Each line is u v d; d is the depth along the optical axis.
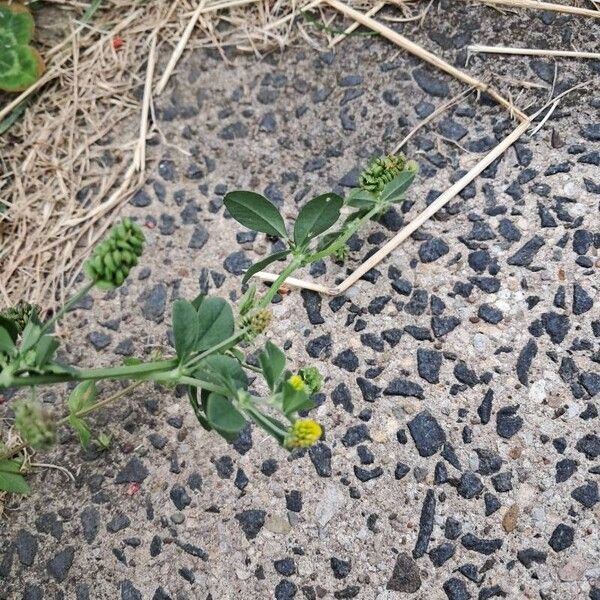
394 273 0.25
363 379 0.24
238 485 0.24
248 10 0.28
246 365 0.22
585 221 0.25
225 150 0.27
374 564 0.23
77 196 0.28
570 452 0.23
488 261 0.25
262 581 0.23
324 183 0.26
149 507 0.24
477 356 0.24
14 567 0.24
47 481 0.25
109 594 0.24
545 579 0.23
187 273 0.26
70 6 0.29
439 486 0.23
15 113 0.28
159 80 0.28
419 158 0.26
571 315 0.24
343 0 0.28
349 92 0.27
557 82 0.26
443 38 0.27
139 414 0.25
